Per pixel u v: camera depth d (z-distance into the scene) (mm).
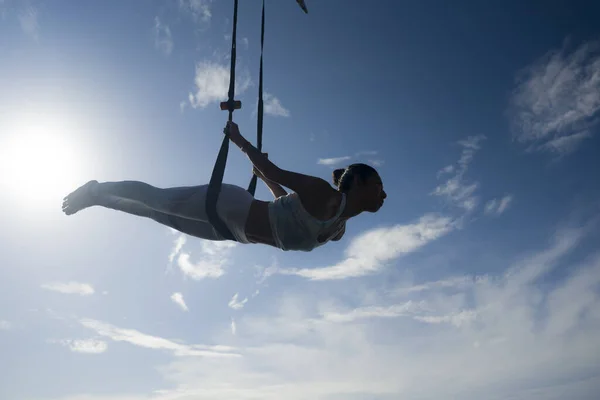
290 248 4445
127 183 4605
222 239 4715
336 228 4488
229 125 4527
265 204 4379
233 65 4715
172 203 4457
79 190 4707
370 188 4371
